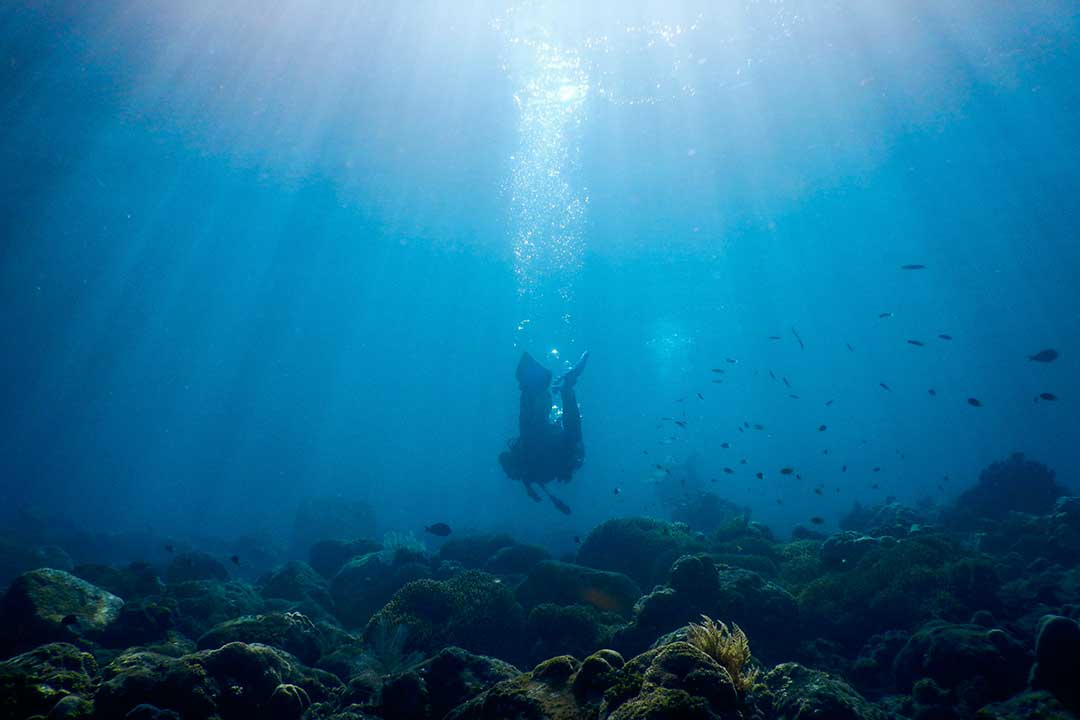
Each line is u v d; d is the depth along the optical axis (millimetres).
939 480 42094
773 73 34875
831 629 6816
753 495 45875
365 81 33344
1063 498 10477
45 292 41188
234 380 84312
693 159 47531
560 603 7496
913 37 31516
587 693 3117
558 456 11508
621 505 37688
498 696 3285
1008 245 60031
